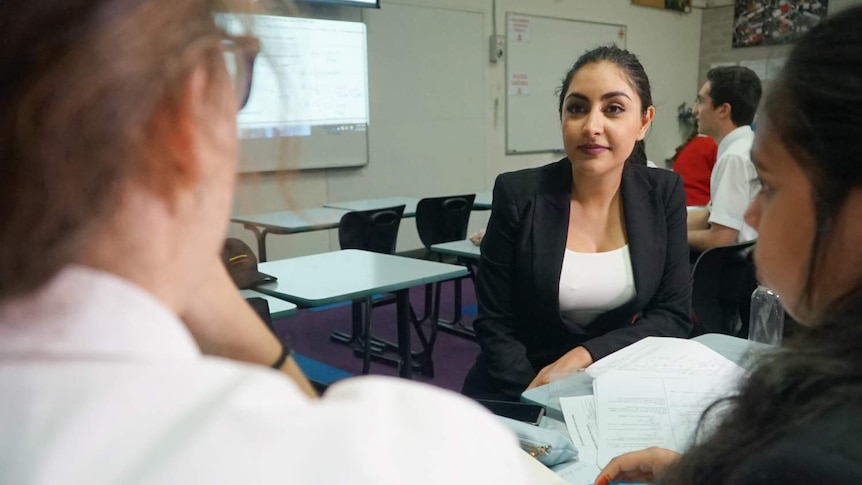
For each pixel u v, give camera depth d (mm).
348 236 3562
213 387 279
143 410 264
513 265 1546
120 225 284
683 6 7996
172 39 281
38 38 263
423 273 2529
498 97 6336
